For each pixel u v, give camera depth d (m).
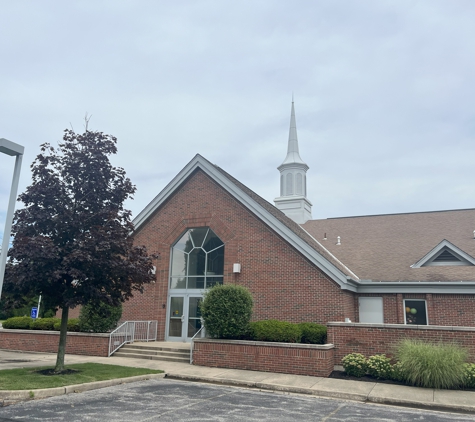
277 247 19.03
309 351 14.20
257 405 10.16
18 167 11.20
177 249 21.75
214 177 21.05
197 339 16.00
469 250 20.30
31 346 19.73
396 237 23.56
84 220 12.55
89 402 9.73
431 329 13.77
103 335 17.78
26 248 11.45
